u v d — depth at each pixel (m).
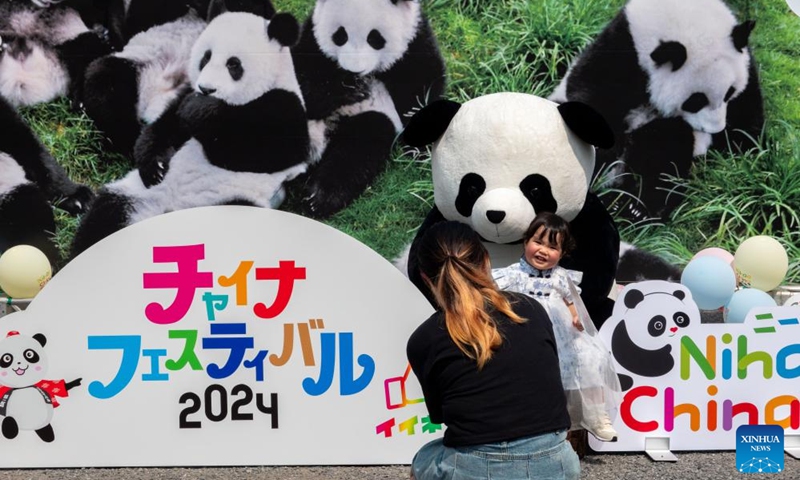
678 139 6.77
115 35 6.62
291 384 4.03
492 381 2.55
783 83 6.70
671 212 6.84
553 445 2.55
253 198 6.82
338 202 6.82
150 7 6.59
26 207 6.78
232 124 6.72
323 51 6.65
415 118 4.54
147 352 4.03
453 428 2.58
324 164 6.79
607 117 6.76
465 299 2.61
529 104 4.45
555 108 4.48
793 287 6.52
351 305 4.02
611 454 4.22
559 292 3.85
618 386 3.97
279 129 6.73
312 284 4.01
